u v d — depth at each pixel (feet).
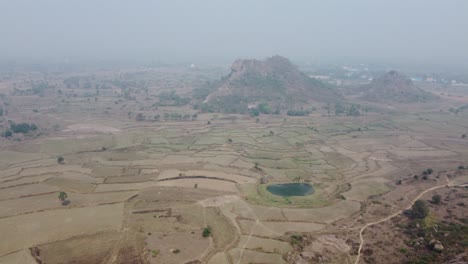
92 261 279.90
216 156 551.59
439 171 485.15
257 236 320.50
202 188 428.56
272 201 397.19
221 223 342.64
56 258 282.97
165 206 377.71
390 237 310.45
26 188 421.59
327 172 496.64
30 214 355.15
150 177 462.19
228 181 453.17
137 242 306.35
